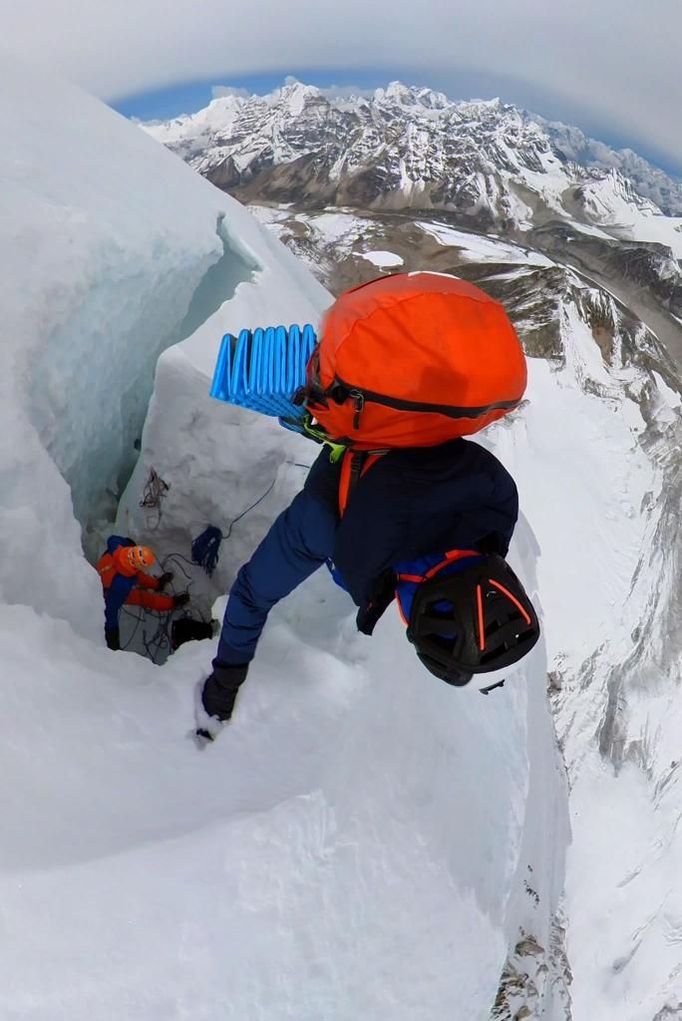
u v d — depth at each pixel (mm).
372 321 1357
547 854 8477
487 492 1470
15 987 2154
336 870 2857
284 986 2676
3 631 2484
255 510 4438
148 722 2717
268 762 2900
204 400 4445
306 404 1655
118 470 5270
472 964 3596
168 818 2484
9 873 2100
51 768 2352
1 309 3082
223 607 3723
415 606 1386
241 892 2535
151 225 4738
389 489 1422
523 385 1418
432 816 3463
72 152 5117
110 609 4086
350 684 3436
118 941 2279
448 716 4109
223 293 6938
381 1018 3102
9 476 2744
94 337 3998
